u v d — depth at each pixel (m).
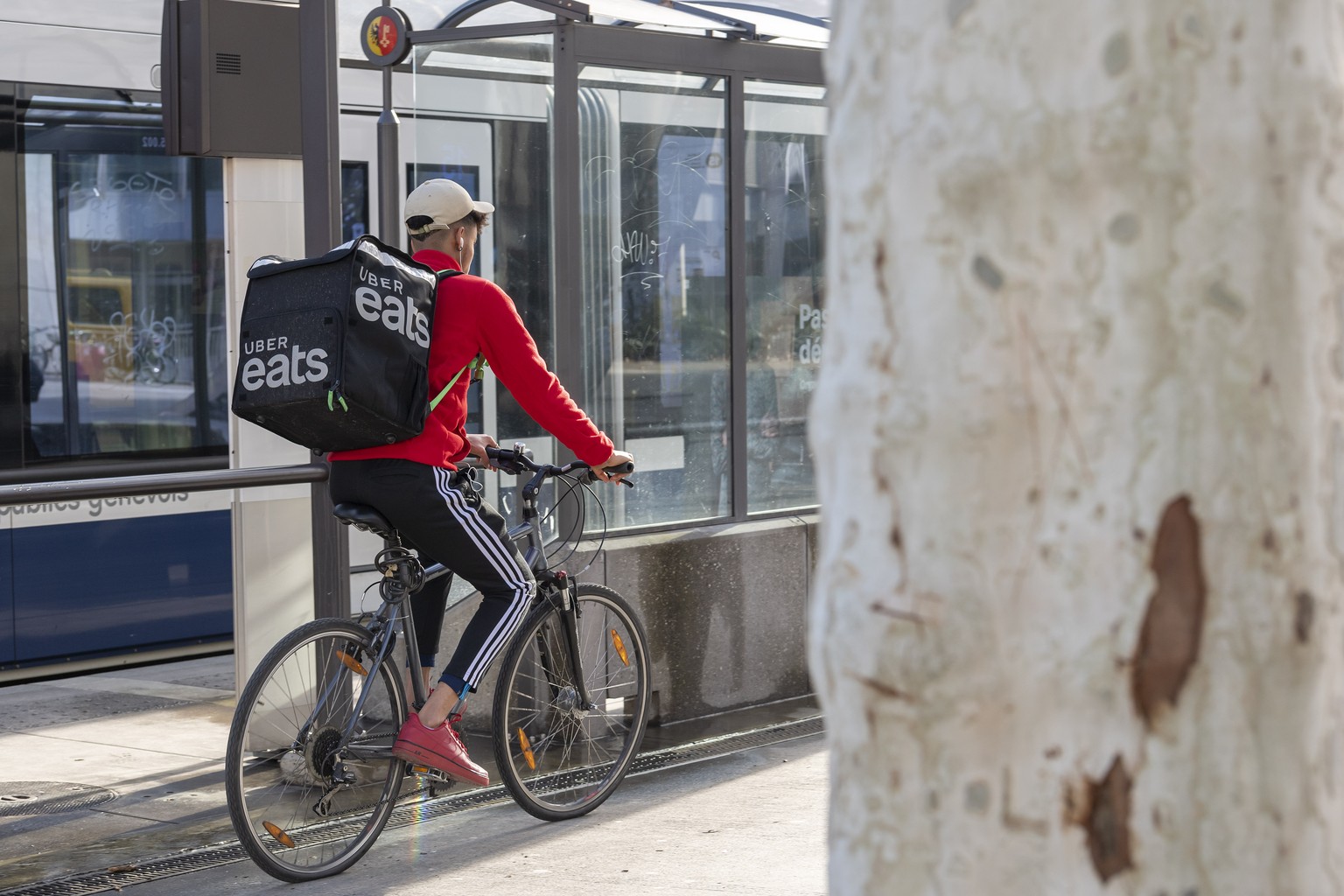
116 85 7.54
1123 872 1.23
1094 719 1.22
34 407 7.33
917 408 1.23
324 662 4.23
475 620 4.31
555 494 5.80
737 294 6.30
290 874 4.19
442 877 4.25
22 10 7.23
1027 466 1.21
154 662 7.77
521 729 4.76
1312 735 1.23
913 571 1.25
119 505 7.60
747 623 6.38
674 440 6.17
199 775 5.56
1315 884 1.24
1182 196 1.18
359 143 7.48
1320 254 1.21
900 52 1.24
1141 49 1.17
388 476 4.11
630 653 5.03
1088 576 1.21
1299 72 1.19
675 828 4.72
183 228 7.81
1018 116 1.19
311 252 5.09
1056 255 1.20
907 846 1.28
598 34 5.72
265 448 5.54
